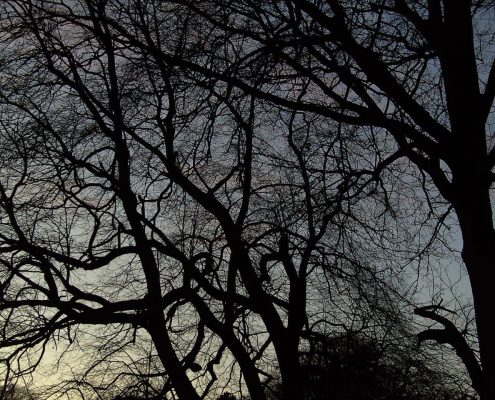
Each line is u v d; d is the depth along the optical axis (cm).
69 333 1314
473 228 861
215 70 1119
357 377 1234
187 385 1291
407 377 1234
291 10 1016
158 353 1312
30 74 1346
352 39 942
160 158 1334
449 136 901
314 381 1270
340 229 1178
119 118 1300
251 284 1296
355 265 1238
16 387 1309
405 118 1070
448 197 903
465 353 1038
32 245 1274
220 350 1305
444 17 942
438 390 1266
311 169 1155
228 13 1061
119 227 1359
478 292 844
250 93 968
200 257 1368
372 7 993
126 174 1360
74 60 1341
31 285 1266
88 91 1312
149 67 1234
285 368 1248
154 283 1332
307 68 1044
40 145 1292
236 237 1316
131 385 1327
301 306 1270
